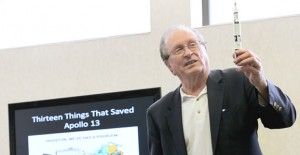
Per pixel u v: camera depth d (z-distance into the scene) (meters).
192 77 3.76
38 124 6.47
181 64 3.76
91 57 6.83
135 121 6.14
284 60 5.97
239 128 3.58
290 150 5.82
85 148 6.29
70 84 6.88
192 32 3.86
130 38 6.68
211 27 6.29
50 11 7.35
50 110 6.45
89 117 6.31
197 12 6.61
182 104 3.82
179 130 3.74
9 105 6.57
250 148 3.60
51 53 7.01
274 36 6.04
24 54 7.11
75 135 6.34
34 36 7.35
